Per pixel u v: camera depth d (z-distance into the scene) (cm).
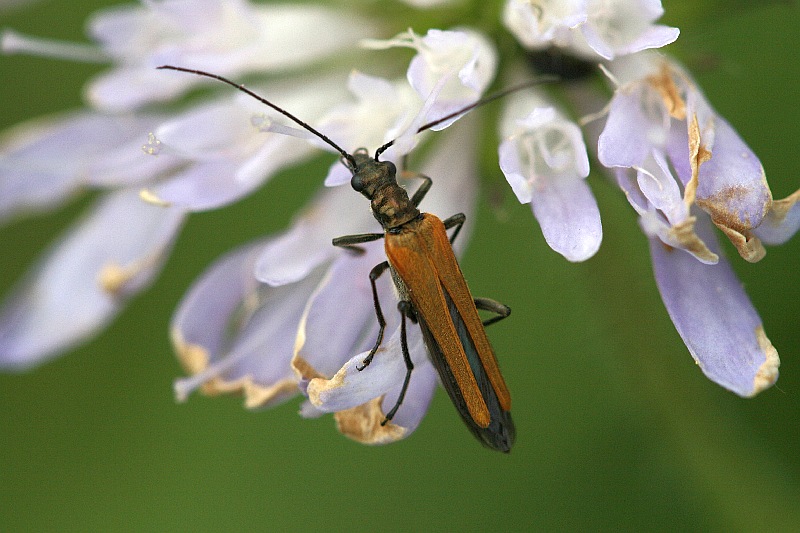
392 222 11
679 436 12
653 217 11
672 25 11
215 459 13
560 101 11
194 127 11
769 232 11
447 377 11
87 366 14
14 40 12
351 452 13
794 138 13
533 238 13
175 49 11
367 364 10
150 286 14
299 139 11
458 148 11
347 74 12
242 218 14
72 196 12
